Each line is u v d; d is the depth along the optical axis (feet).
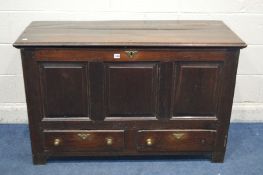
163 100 6.48
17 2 7.52
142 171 6.87
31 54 6.05
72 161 7.13
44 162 7.00
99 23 7.32
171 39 6.15
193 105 6.55
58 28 6.85
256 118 8.50
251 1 7.63
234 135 8.06
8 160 7.16
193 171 6.89
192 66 6.24
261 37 7.92
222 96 6.47
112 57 6.10
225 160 7.20
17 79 8.14
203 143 6.88
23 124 8.43
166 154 7.01
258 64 8.14
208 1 7.65
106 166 7.00
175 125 6.70
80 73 6.23
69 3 7.60
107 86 6.35
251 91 8.39
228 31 6.72
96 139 6.77
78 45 5.93
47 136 6.72
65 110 6.53
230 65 6.22
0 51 7.87
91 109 6.53
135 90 6.39
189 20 7.67
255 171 6.91
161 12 7.74
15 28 7.72
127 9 7.70
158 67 6.22
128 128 6.70
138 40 6.07
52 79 6.26
